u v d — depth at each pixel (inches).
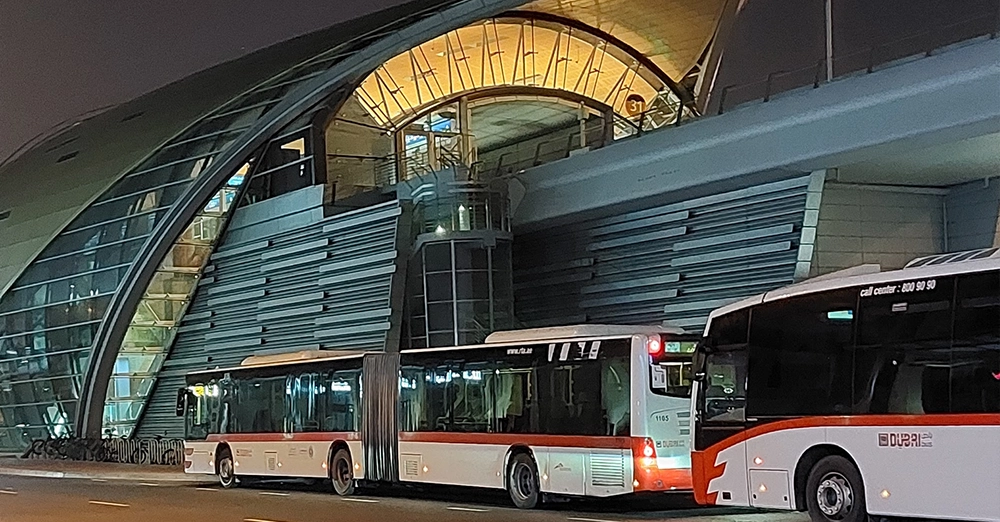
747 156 1184.2
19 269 2090.3
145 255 1887.3
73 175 2065.7
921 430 549.0
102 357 1924.2
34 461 1823.3
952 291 545.0
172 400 1931.6
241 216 1878.7
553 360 822.5
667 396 764.0
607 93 2161.7
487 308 1499.8
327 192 1712.6
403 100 2082.9
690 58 2033.7
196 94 1946.4
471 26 1975.9
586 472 783.1
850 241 1170.0
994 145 1028.5
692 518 743.1
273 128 1811.0
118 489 1143.0
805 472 615.5
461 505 871.7
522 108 2193.7
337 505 871.7
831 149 1091.9
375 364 986.7
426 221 1544.0
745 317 661.9
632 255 1392.7
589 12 1994.3
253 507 861.2
